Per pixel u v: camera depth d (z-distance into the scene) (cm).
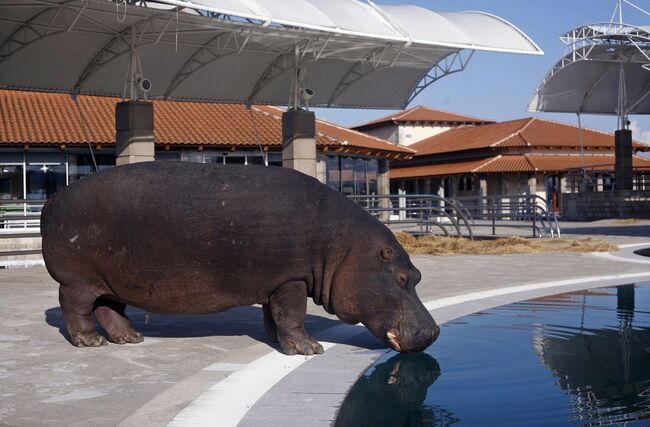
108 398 514
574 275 1240
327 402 488
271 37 1944
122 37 1880
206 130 2761
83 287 662
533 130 4944
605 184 4619
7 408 490
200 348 680
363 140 3206
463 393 510
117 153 1844
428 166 5253
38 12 1697
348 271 609
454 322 790
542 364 596
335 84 2408
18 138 2433
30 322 828
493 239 2144
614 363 596
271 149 2778
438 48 2088
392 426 436
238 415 460
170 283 618
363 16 1886
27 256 1822
